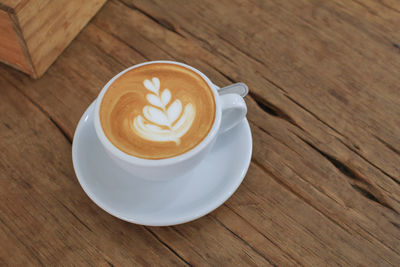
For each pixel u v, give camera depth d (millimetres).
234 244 518
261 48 618
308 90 594
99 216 524
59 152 550
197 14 637
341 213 532
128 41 615
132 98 500
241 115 513
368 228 526
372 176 551
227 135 538
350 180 548
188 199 510
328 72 606
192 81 510
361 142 567
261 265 510
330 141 566
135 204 505
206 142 479
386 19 643
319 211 532
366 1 649
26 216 521
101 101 495
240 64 607
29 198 529
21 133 558
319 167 553
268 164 552
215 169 525
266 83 596
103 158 524
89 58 602
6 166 542
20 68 588
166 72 513
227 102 498
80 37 615
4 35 549
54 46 587
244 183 542
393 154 562
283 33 630
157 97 501
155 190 514
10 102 574
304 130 571
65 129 562
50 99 577
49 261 505
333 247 518
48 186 535
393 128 576
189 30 626
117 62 602
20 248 508
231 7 645
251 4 647
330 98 590
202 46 617
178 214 499
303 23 637
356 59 615
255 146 560
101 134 480
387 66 612
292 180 545
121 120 490
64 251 509
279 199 536
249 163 525
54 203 528
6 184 534
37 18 545
